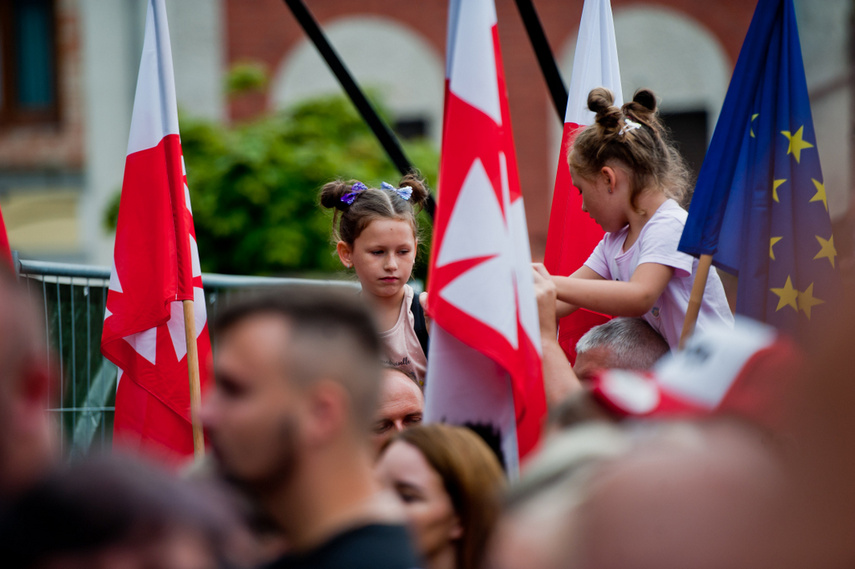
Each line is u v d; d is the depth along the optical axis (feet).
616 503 8.04
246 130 68.03
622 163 24.25
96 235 87.61
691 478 7.98
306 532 11.62
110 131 87.97
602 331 23.81
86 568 8.41
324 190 30.01
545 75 31.04
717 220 23.16
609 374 11.25
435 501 16.43
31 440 10.83
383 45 89.97
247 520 11.19
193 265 27.53
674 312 24.62
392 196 29.09
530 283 20.22
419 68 89.76
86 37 87.81
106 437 31.86
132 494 8.66
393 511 12.04
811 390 7.74
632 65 87.15
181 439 27.14
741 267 22.99
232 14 89.15
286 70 89.15
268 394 11.59
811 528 7.59
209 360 27.50
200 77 88.99
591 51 28.71
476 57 20.16
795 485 7.70
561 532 8.32
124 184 27.02
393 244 28.12
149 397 27.22
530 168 87.56
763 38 23.48
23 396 10.89
